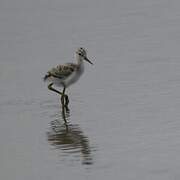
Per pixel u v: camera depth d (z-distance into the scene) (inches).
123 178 557.6
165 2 1163.9
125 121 698.8
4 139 680.4
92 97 791.1
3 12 1169.4
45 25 1095.6
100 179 559.8
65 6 1179.9
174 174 556.7
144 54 924.0
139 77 837.2
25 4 1202.0
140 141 638.5
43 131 697.0
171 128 665.6
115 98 776.3
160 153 605.0
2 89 842.2
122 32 1031.6
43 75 879.1
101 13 1131.3
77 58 793.6
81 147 641.6
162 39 981.8
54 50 978.7
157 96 767.1
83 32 1047.0
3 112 765.9
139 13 1117.1
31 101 797.9
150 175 558.9
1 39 1047.0
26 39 1037.2
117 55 930.7
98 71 876.6
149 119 697.6
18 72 900.0
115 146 633.0
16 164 613.0
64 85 784.3
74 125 706.8
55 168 595.2
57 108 768.9
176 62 878.4
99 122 706.2
